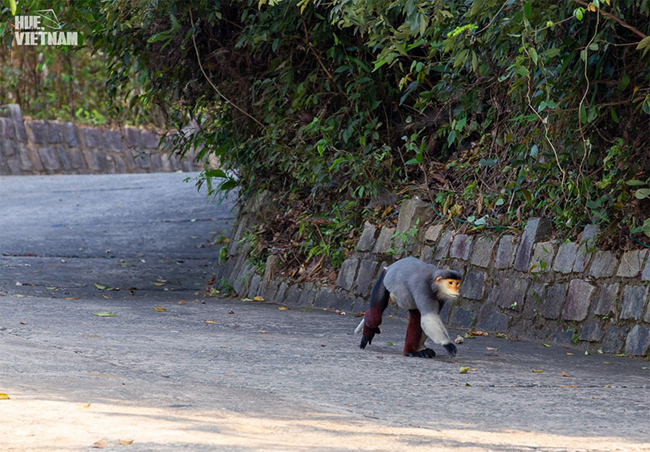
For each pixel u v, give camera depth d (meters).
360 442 5.25
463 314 11.98
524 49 9.05
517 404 6.80
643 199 10.52
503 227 12.01
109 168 38.84
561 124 10.50
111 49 15.39
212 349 9.00
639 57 10.09
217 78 15.67
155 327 10.68
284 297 14.66
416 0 9.02
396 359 8.91
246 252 16.19
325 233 14.63
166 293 15.77
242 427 5.51
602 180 10.80
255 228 16.14
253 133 16.05
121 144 39.62
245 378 7.45
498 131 12.71
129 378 7.12
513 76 10.45
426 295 8.80
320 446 5.10
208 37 14.92
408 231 13.02
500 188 12.52
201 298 15.27
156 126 40.50
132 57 15.43
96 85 41.12
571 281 10.69
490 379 7.94
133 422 5.45
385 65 14.38
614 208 10.48
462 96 12.64
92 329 10.12
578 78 10.06
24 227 22.47
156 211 24.61
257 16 14.28
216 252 20.02
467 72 12.68
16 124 36.50
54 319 10.87
